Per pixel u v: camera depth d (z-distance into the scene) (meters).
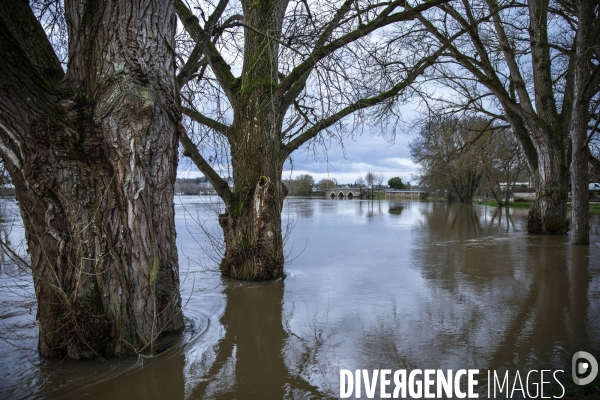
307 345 4.86
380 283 7.89
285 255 11.21
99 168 4.29
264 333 5.28
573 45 15.74
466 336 5.06
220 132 8.87
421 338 5.02
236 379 4.02
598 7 12.40
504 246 12.82
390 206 40.94
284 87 8.00
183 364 4.35
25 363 4.32
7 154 4.04
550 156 15.75
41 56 4.12
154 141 4.57
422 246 12.88
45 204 4.19
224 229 8.80
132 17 4.30
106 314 4.40
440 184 49.38
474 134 31.02
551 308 6.15
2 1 3.87
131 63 4.32
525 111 15.23
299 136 8.95
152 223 4.68
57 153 4.13
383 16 7.73
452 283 7.83
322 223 21.08
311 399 3.63
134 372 4.16
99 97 4.25
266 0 8.16
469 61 14.69
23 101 3.90
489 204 46.12
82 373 4.12
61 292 4.21
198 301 6.80
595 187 39.34
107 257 4.36
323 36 7.32
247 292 7.34
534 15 15.15
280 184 8.72
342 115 8.49
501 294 7.00
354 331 5.31
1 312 6.23
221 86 8.98
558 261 10.11
